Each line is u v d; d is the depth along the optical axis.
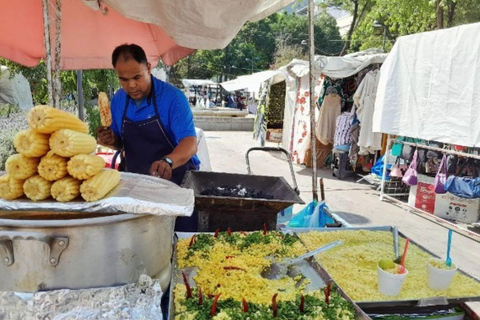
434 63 5.51
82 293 1.25
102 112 2.85
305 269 1.98
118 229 1.32
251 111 25.02
